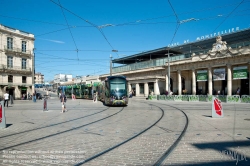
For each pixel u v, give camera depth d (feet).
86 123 36.76
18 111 61.05
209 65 125.18
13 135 27.68
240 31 116.57
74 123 36.96
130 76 196.24
